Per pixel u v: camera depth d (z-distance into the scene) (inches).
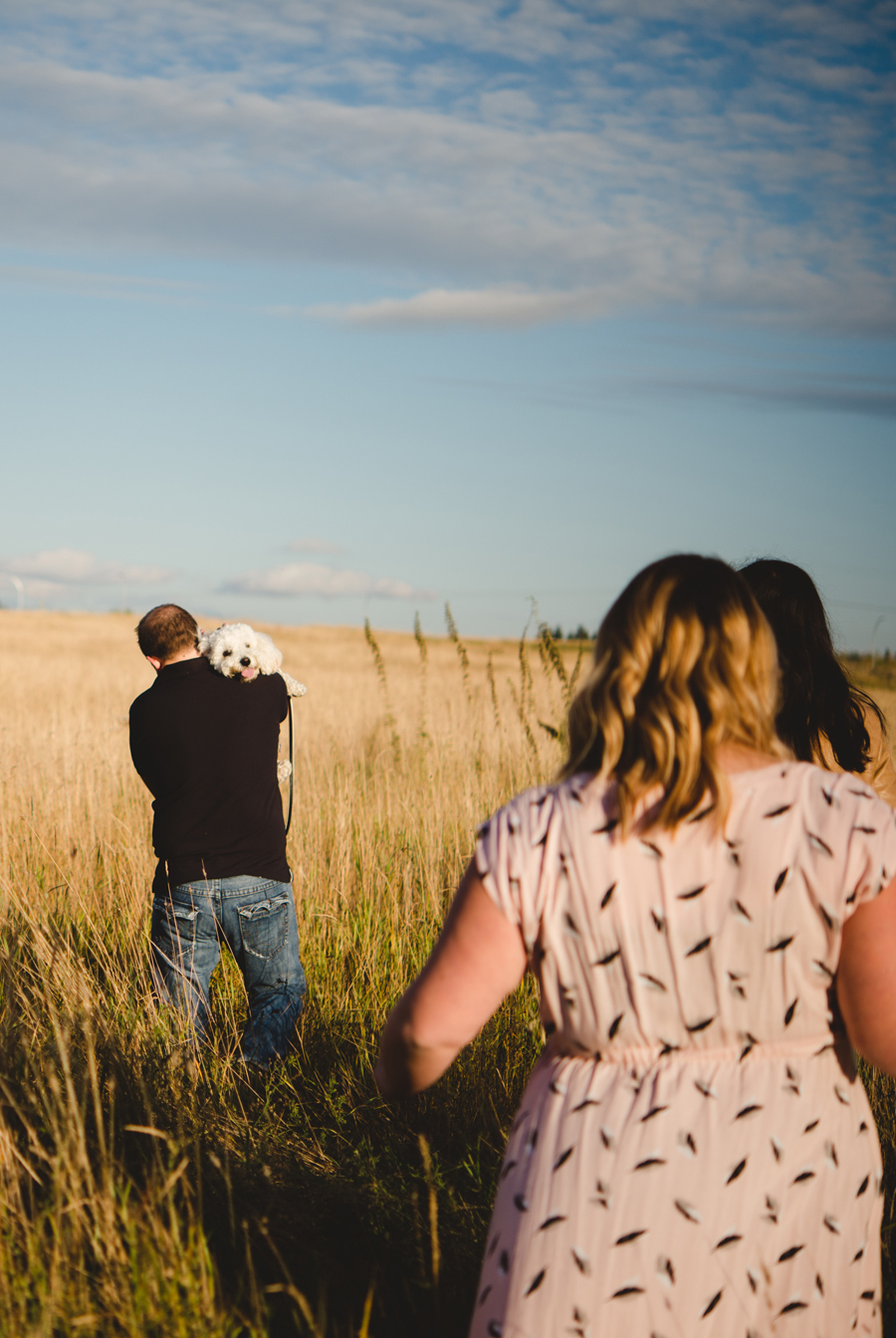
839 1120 53.3
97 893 176.7
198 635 139.6
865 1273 53.6
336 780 267.4
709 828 51.3
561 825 53.8
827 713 96.9
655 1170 50.6
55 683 597.0
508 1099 120.1
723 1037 51.9
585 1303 50.0
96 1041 114.2
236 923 134.0
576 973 53.3
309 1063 130.6
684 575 56.3
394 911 161.6
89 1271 79.7
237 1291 83.6
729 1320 49.5
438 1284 82.6
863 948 50.9
